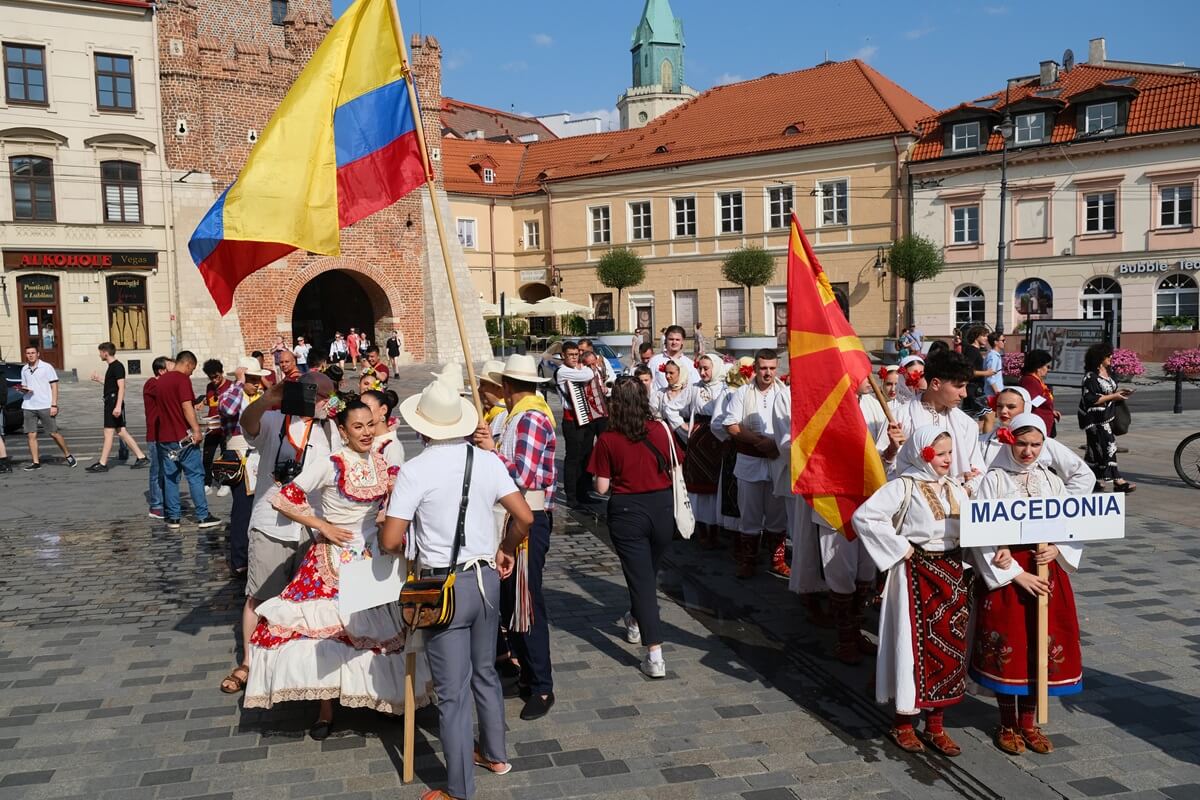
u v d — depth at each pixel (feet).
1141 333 121.80
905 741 16.53
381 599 15.75
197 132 117.50
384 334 139.44
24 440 62.59
